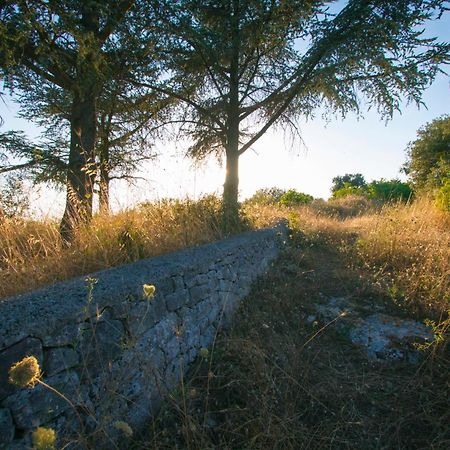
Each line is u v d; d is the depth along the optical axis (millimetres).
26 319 1679
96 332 2010
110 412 2025
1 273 3098
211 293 3455
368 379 3107
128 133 7469
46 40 4492
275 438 2311
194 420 2357
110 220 4207
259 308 4039
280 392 2793
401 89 6004
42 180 6340
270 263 5301
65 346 1812
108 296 2145
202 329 3221
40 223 4090
